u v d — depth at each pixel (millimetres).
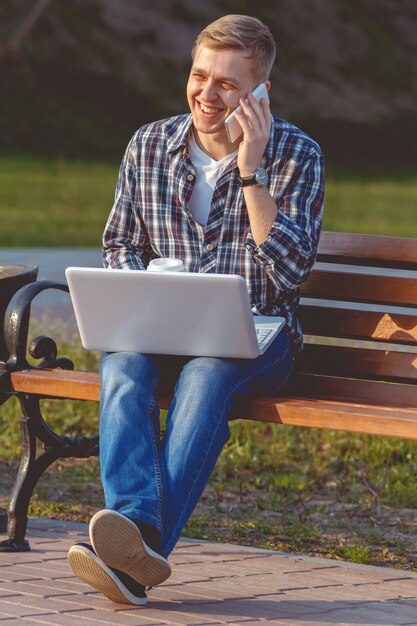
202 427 4496
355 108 54938
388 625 4316
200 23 55531
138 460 4398
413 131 53875
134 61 51281
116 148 44500
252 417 4781
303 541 5977
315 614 4441
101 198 32000
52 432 5363
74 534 5641
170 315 4664
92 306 4754
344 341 10734
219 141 5152
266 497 6992
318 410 4656
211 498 6941
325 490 7219
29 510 6457
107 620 4242
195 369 4664
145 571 4289
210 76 5004
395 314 5445
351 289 5539
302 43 58250
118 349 4828
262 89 4984
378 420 4543
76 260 18266
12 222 24828
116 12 53562
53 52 49344
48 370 5340
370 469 7668
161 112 48312
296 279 4973
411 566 5594
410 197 36625
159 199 5262
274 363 4965
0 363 5293
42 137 43906
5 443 8211
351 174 46219
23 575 4840
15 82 46906
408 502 6883
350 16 61750
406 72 59625
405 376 5367
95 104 47469
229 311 4574
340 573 5086
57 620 4223
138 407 4527
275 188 5109
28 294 5336
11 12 50156
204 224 5219
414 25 63656
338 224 26812
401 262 5469
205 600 4590
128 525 4176
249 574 5027
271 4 59594
